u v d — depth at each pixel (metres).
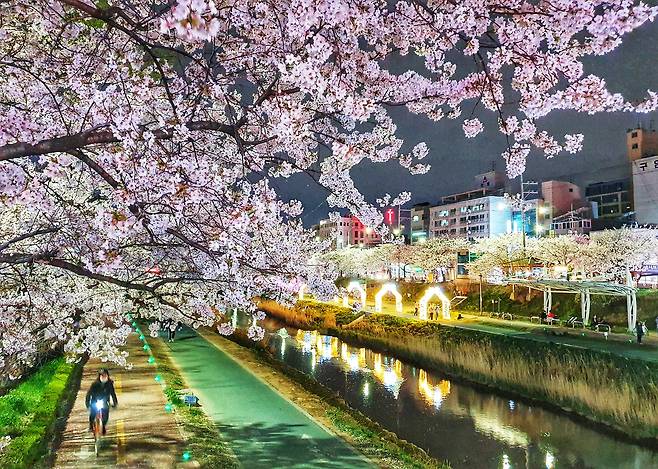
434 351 35.75
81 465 12.40
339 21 4.70
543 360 26.86
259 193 7.57
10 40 7.03
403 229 111.50
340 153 5.57
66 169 5.39
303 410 19.12
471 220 91.12
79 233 8.39
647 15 5.07
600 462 19.05
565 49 5.72
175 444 14.12
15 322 12.34
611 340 30.83
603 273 44.34
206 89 6.31
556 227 76.38
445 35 6.45
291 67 4.90
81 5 4.95
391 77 7.27
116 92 5.68
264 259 8.23
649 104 5.74
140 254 11.32
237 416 18.27
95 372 23.53
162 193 5.42
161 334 38.97
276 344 46.19
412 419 24.47
